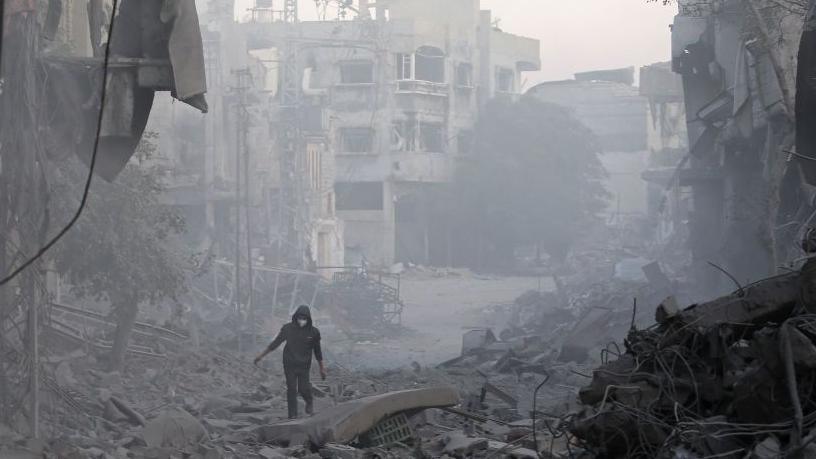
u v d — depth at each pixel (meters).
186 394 17.47
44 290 11.52
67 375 15.59
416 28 79.88
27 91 11.05
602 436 7.90
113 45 11.45
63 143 11.64
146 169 19.12
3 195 11.05
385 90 79.44
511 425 14.05
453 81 81.62
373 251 78.81
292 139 59.22
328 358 33.84
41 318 11.55
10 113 11.05
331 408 12.45
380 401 12.22
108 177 11.84
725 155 33.00
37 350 11.32
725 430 7.34
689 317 8.28
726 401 7.79
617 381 8.19
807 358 7.13
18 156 11.07
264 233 54.38
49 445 9.98
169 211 18.62
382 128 79.31
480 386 20.73
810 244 8.54
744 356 7.91
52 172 13.13
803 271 7.89
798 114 16.48
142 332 22.81
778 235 20.72
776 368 7.32
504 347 29.59
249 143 53.09
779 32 21.09
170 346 22.41
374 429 12.34
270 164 58.72
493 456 10.98
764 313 8.05
